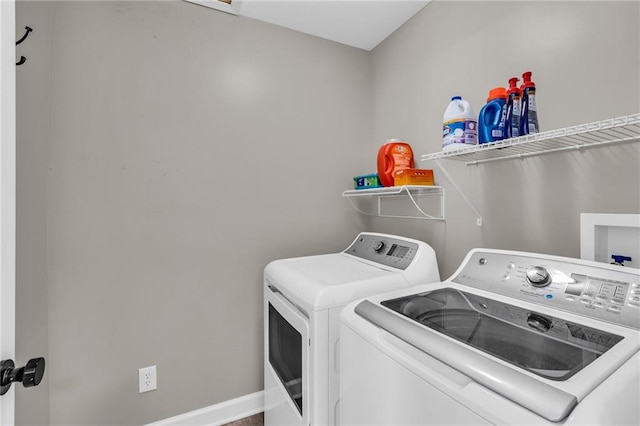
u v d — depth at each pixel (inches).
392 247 62.1
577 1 42.6
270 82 75.6
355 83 87.2
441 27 65.2
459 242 61.3
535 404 20.8
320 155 82.1
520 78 49.9
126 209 61.4
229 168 71.1
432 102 67.6
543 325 32.3
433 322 34.5
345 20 74.8
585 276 35.1
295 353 50.1
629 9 37.7
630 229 38.3
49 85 54.4
